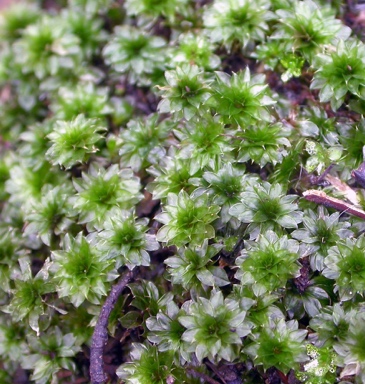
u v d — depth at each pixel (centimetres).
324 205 9
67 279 9
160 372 9
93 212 10
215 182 9
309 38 10
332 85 10
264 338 9
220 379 9
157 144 10
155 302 9
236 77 10
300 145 10
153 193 10
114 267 9
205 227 9
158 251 10
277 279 9
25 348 10
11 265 10
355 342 8
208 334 9
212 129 10
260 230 9
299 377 9
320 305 9
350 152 10
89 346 10
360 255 9
